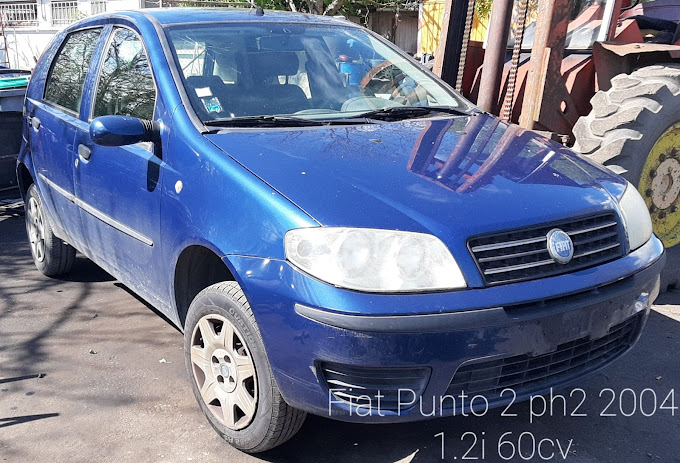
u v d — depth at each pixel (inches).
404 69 157.2
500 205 98.1
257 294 96.2
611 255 104.7
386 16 728.3
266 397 101.3
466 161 111.5
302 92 137.7
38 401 127.6
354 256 89.7
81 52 165.9
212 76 131.6
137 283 136.5
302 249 92.2
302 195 97.3
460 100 152.9
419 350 88.5
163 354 146.8
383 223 92.0
